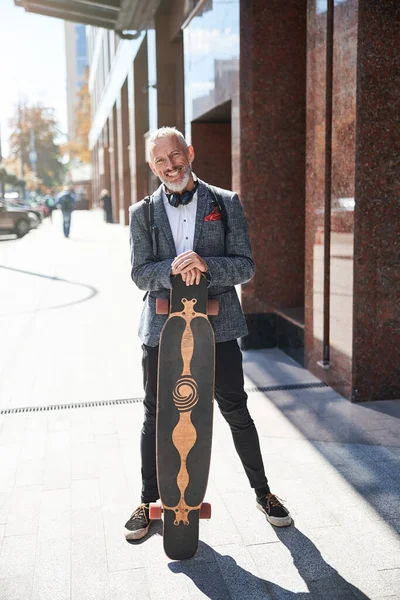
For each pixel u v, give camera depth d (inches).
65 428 163.8
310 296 201.9
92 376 209.8
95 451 148.2
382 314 174.1
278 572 99.8
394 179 167.6
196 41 298.2
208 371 99.1
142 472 112.3
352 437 153.1
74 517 117.7
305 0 226.4
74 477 134.4
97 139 1748.3
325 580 97.3
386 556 103.4
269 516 113.4
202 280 98.7
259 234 236.2
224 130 321.7
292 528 112.5
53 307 332.2
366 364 176.1
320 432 156.6
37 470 138.2
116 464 140.6
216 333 106.0
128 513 119.0
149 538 110.7
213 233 105.8
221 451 145.8
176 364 99.1
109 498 125.0
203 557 104.4
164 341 99.0
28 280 430.6
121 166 978.7
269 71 228.4
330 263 185.5
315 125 189.3
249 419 111.8
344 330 178.7
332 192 179.9
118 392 192.5
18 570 101.4
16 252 641.0
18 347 249.6
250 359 225.5
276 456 142.7
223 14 245.6
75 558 104.7
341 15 168.9
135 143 733.9
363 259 170.2
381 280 172.1
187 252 97.5
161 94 490.9
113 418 170.4
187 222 105.7
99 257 583.2
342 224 174.9
